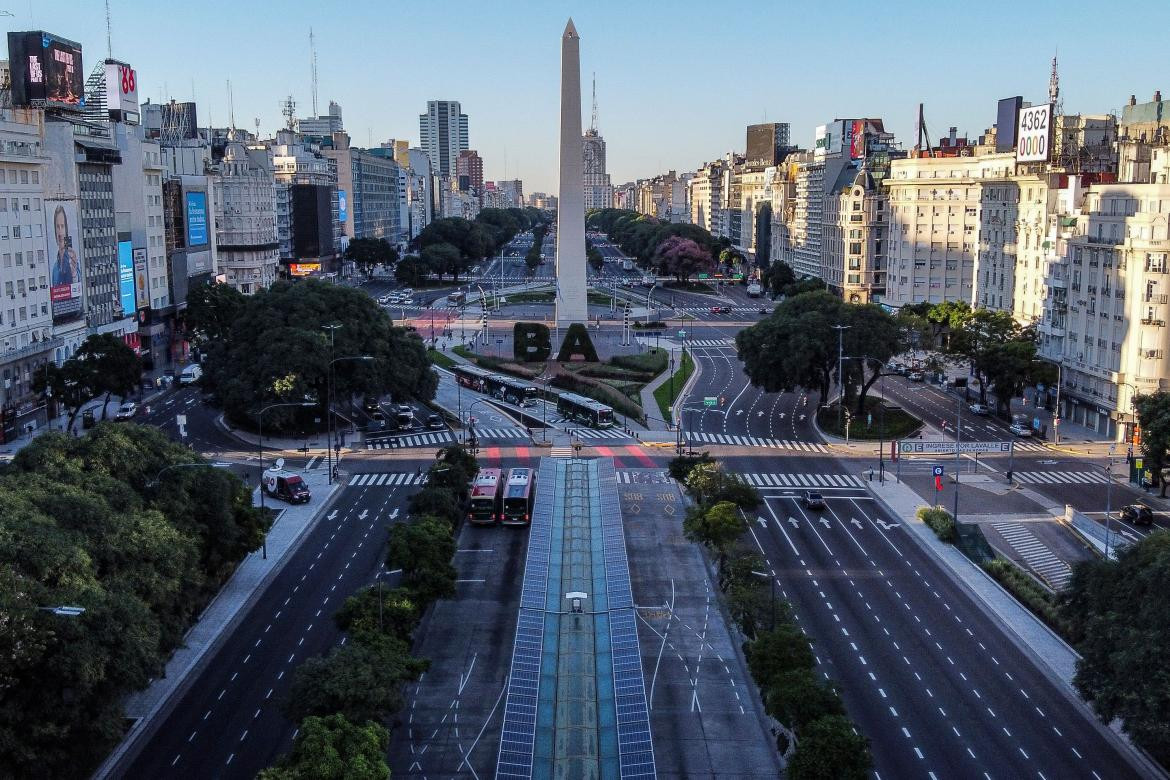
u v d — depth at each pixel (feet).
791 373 491.72
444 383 617.21
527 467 407.64
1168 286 424.05
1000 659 247.29
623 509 364.17
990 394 556.10
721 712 223.71
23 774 177.37
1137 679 188.75
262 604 280.92
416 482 401.90
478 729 215.10
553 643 215.51
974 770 199.31
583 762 173.47
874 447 460.55
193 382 581.53
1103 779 196.75
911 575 303.27
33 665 179.11
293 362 439.63
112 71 601.21
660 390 585.22
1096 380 471.21
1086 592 232.12
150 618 204.64
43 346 476.54
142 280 623.77
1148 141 557.74
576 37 654.94
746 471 418.51
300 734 176.65
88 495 233.14
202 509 276.41
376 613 231.30
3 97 553.64
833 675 238.27
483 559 315.37
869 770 198.18
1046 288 526.16
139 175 618.44
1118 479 401.29
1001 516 360.07
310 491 386.93
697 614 275.18
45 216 488.44
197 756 203.92
